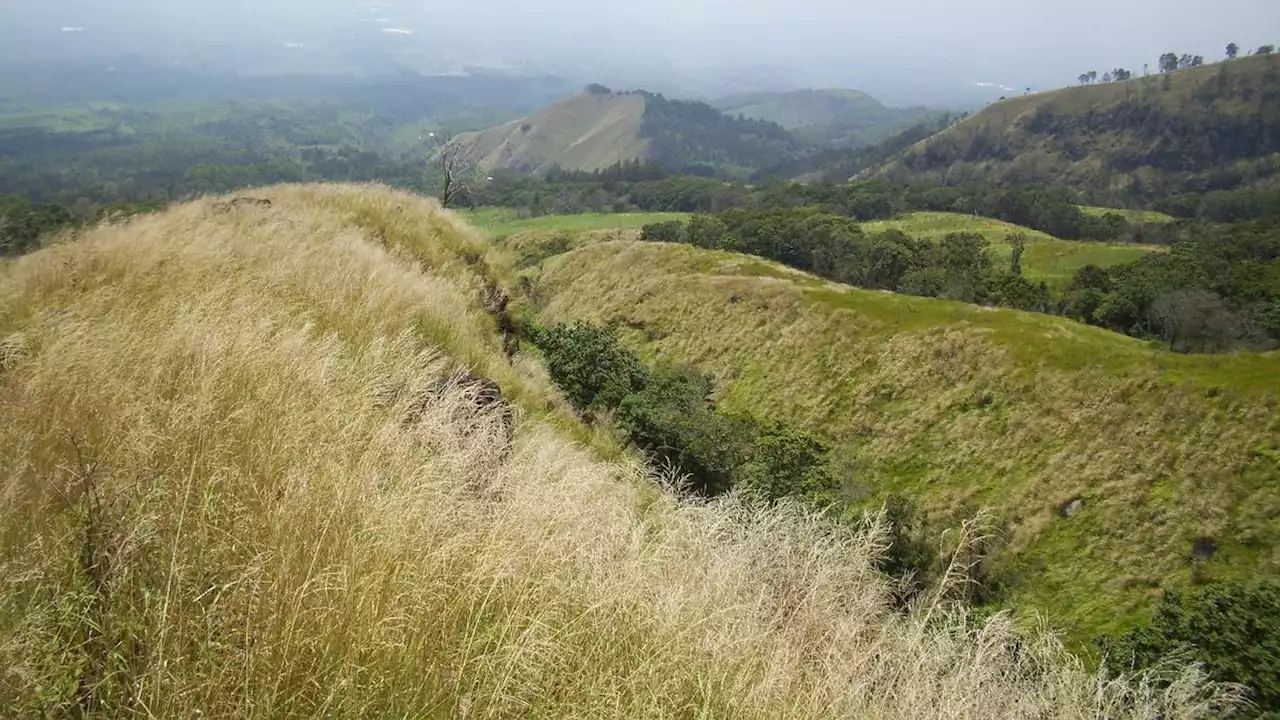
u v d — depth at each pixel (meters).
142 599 2.62
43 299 6.49
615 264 72.00
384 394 5.68
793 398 47.78
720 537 6.29
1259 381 33.50
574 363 19.98
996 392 40.78
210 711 2.20
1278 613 16.09
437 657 2.85
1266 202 140.88
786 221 95.56
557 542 4.19
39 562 2.58
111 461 3.24
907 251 79.88
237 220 11.38
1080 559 30.23
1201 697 11.98
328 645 2.49
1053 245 106.81
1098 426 36.12
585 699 3.10
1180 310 58.81
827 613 5.56
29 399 3.69
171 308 5.80
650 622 3.89
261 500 3.21
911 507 27.83
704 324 57.62
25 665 2.10
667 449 17.69
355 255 9.87
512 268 18.45
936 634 6.07
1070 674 7.82
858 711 4.35
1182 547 29.16
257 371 4.67
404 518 3.46
